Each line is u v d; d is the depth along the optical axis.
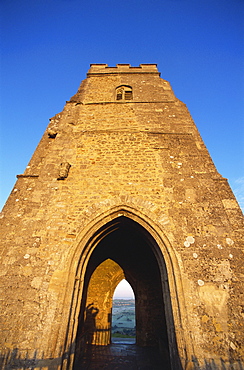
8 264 5.04
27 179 6.86
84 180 6.69
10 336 4.22
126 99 10.23
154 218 5.86
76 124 8.56
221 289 4.78
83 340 8.05
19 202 6.23
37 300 4.63
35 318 4.44
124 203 6.14
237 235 5.53
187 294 4.74
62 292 4.79
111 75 11.61
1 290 4.69
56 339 4.29
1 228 5.65
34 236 5.50
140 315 9.80
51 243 5.41
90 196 6.32
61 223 5.76
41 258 5.18
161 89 10.38
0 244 5.37
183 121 8.59
